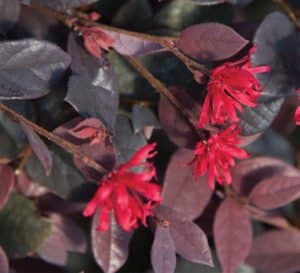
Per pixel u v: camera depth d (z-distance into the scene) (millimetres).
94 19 576
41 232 596
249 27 601
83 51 569
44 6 566
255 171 623
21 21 579
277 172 625
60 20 573
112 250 588
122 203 527
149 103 601
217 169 559
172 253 563
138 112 583
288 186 617
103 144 552
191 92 596
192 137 584
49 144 585
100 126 549
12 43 545
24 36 580
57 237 610
